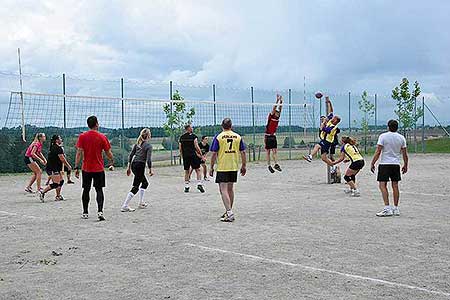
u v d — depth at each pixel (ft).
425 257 26.89
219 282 23.02
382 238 31.53
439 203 46.42
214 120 108.17
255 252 28.40
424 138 142.10
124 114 95.66
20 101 82.38
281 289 21.88
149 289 22.18
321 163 103.40
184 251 28.89
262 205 45.85
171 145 101.86
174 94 101.91
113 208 45.42
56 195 51.21
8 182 71.31
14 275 24.62
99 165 39.45
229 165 37.83
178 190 58.80
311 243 30.32
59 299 21.12
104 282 23.31
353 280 22.99
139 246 30.27
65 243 31.35
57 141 50.08
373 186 60.54
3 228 36.45
